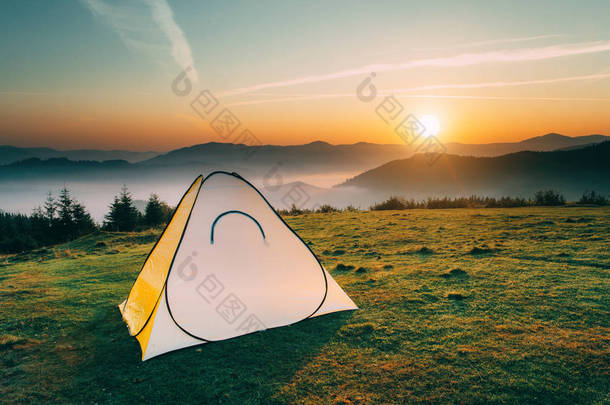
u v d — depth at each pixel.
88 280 12.23
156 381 5.46
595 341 6.01
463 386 4.97
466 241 14.91
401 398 4.78
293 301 7.57
